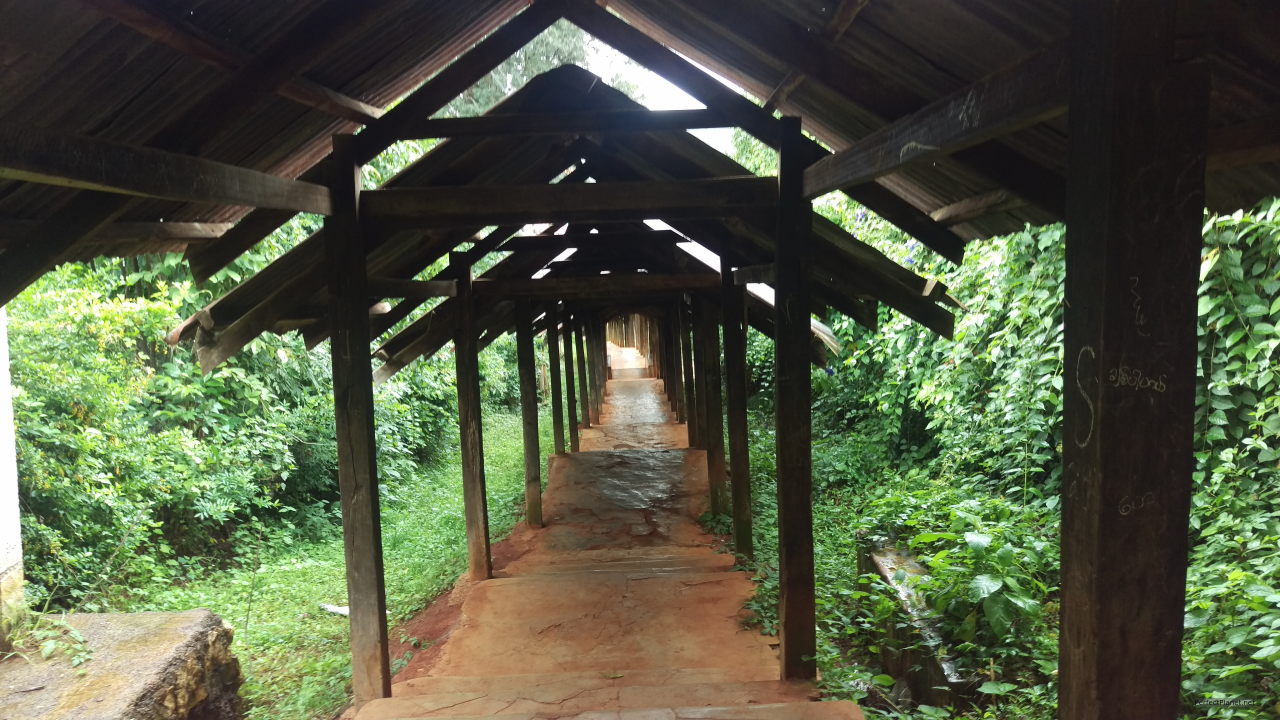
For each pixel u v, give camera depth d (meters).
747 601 5.63
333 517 9.52
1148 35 1.50
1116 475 1.58
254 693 4.52
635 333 35.28
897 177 4.23
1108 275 1.54
